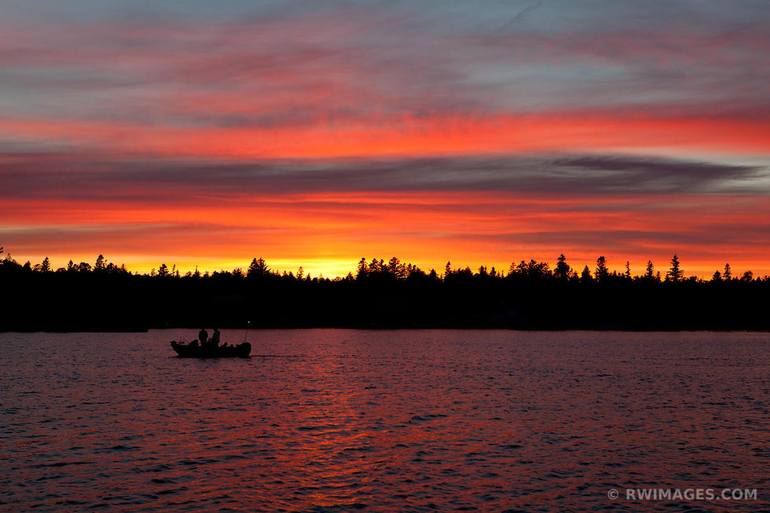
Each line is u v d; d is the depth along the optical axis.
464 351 134.75
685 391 67.88
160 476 33.09
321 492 31.12
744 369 96.12
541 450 39.09
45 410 50.97
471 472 34.41
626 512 29.03
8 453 36.81
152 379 73.56
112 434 42.06
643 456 37.91
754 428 46.41
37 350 118.31
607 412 52.94
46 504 28.94
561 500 30.36
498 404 56.94
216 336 103.56
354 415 50.56
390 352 129.62
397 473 34.12
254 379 75.31
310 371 86.62
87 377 74.81
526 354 126.56
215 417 48.88
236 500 29.91
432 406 55.56
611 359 114.75
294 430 44.38
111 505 28.97
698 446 40.50
